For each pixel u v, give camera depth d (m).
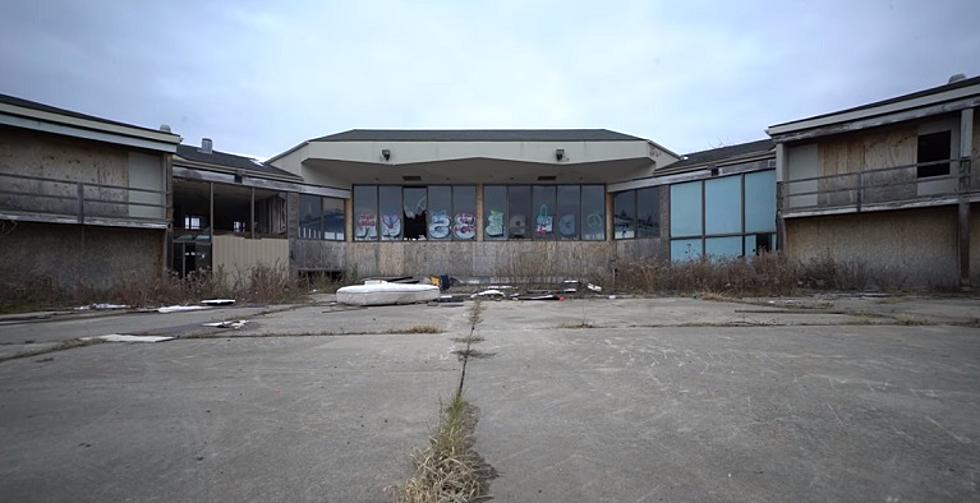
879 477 2.06
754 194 17.06
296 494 1.99
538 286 15.59
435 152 19.25
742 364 4.24
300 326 7.34
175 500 1.97
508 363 4.42
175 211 23.19
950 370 3.94
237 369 4.34
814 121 14.69
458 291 15.66
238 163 19.16
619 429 2.69
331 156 19.19
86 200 13.59
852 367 4.08
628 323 7.08
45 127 13.13
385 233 21.52
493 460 2.30
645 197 20.23
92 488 2.09
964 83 12.30
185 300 12.57
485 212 21.62
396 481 2.08
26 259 13.40
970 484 1.99
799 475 2.10
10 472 2.25
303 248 19.58
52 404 3.32
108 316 9.66
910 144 13.95
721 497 1.91
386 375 4.02
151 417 3.02
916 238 13.71
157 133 15.11
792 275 12.70
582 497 1.93
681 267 14.10
